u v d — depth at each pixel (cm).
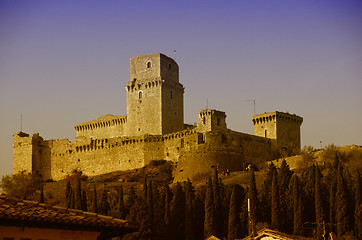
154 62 18662
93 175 18300
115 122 19550
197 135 16450
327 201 11438
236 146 16538
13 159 19838
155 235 11069
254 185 11262
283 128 18388
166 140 17288
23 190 17450
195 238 11312
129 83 18850
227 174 15625
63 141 19312
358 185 11256
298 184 11075
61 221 3244
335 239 9856
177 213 11656
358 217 10425
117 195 14388
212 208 11238
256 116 18600
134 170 17325
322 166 14512
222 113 17538
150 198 11456
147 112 18500
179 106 19025
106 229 3406
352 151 14938
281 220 10888
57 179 19212
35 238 3222
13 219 3123
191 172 16050
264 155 17575
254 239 6675
